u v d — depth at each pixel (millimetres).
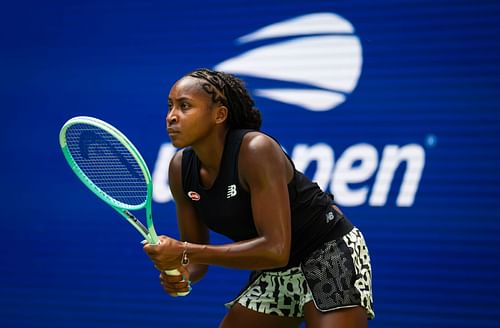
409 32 15961
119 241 17281
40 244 17641
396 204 15820
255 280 9695
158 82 17203
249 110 8938
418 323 15672
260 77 16688
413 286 15719
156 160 17047
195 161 9008
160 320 17000
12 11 18000
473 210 15516
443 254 15602
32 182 17750
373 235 15875
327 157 16188
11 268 17734
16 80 17922
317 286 8930
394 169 15852
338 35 16297
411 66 15906
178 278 8242
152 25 17344
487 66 15602
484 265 15438
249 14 16859
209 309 16797
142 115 17203
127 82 17359
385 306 15836
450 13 15820
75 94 17609
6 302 17703
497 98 15539
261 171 8266
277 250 8180
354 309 8898
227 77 8781
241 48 16859
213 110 8547
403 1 16031
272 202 8266
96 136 9047
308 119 16359
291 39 16578
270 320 9633
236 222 8953
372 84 16062
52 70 17734
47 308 17516
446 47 15797
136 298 17141
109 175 9211
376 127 16000
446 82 15750
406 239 15758
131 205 8625
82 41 17625
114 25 17500
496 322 15344
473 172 15547
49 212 17641
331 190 16109
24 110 17844
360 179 15984
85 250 17438
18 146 17859
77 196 17547
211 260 8102
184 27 17188
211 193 8844
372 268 15883
